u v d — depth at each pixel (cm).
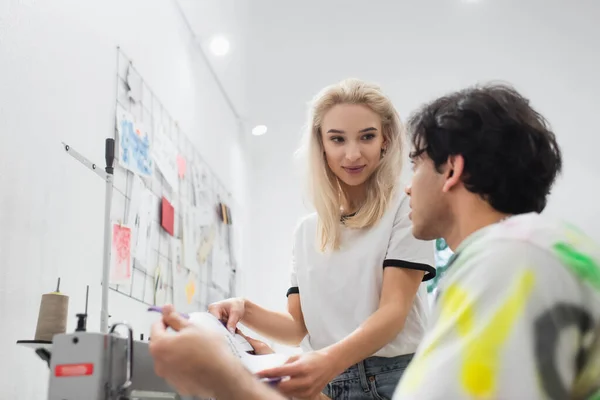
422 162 83
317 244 148
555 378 57
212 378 70
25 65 153
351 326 142
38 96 158
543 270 60
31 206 150
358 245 143
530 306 59
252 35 331
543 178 75
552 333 58
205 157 324
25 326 144
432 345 63
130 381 81
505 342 58
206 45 328
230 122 389
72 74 179
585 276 61
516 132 74
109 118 202
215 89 359
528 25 339
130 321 207
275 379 101
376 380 135
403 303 131
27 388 143
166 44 273
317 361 109
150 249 230
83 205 178
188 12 299
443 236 84
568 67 368
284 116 411
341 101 146
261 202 432
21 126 149
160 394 88
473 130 75
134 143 221
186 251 275
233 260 362
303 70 369
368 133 143
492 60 368
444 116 78
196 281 287
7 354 136
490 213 75
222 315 142
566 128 388
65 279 164
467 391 58
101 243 187
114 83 210
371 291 140
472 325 60
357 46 352
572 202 380
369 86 147
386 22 333
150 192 234
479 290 62
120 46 219
